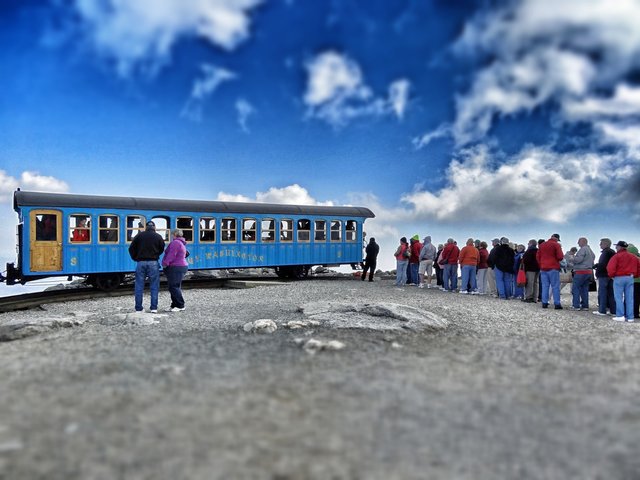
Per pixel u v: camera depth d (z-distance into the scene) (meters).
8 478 3.23
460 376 5.95
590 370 6.36
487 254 18.61
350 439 3.93
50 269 16.73
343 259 24.25
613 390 5.40
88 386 5.37
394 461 3.54
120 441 3.84
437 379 5.79
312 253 23.19
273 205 22.22
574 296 14.55
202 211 20.03
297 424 4.24
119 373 5.96
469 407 4.75
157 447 3.73
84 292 17.23
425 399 4.98
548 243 14.16
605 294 13.07
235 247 20.94
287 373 6.01
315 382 5.59
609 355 7.38
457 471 3.41
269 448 3.73
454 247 18.69
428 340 8.52
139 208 18.48
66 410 4.55
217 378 5.75
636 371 6.32
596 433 4.12
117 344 7.94
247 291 17.48
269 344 7.93
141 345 7.83
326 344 7.56
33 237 16.45
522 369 6.37
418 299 14.80
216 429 4.10
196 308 12.64
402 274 21.27
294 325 9.39
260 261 21.61
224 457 3.56
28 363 6.55
